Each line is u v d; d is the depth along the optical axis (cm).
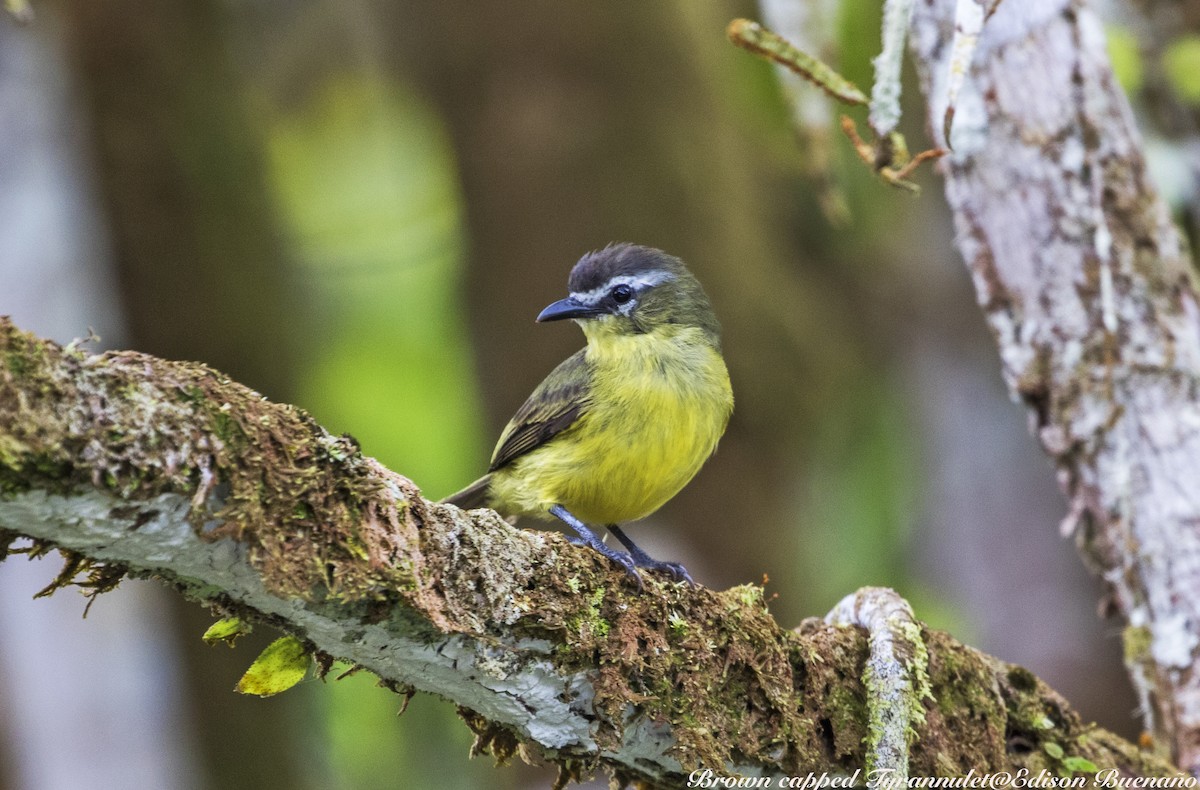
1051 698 769
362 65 1944
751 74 1642
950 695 723
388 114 2006
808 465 1706
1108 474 795
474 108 1562
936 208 1756
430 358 1933
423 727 1698
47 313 1299
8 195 1294
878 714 680
